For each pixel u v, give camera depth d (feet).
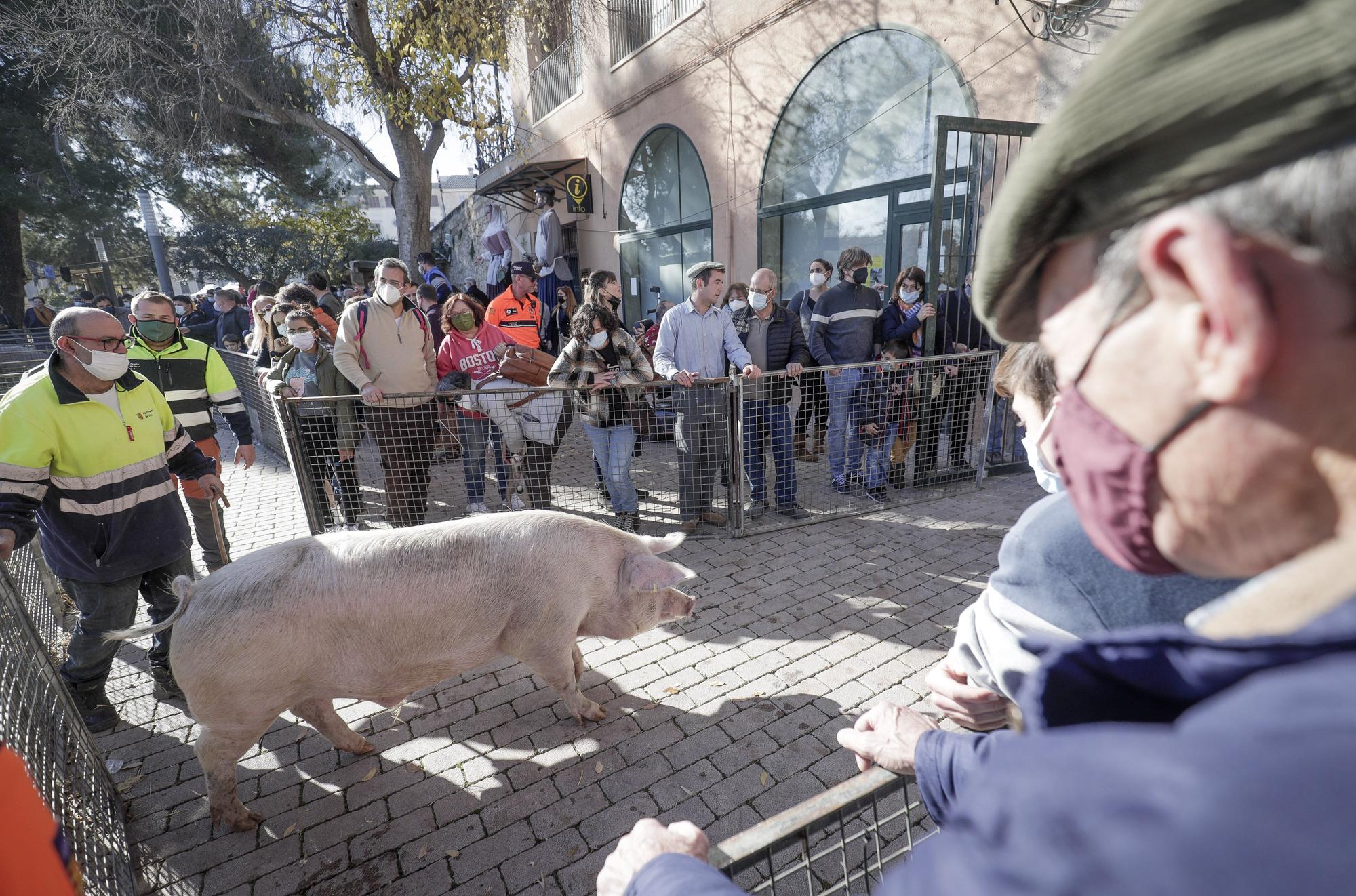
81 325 9.17
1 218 72.28
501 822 8.86
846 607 13.84
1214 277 1.16
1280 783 0.85
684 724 10.55
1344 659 1.01
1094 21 18.69
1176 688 1.40
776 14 29.53
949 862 1.25
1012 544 3.81
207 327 38.04
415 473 17.53
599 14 41.32
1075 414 1.71
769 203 32.09
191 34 40.42
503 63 39.58
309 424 16.28
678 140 37.65
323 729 9.80
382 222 209.97
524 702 11.21
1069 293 1.65
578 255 50.75
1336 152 0.99
